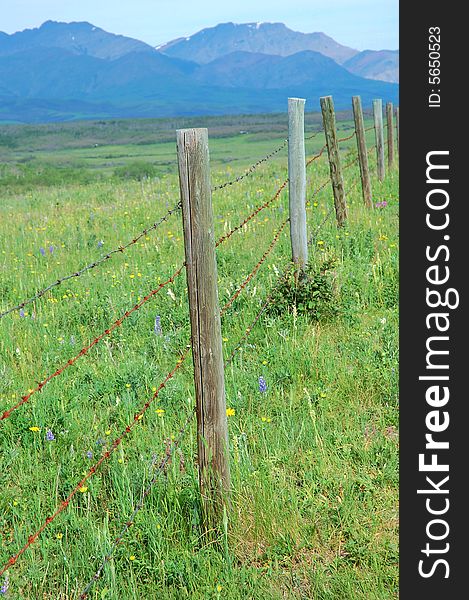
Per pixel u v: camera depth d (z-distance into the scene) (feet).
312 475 17.42
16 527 15.56
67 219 59.31
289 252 36.09
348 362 23.76
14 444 19.52
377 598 13.61
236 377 22.63
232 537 15.53
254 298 29.22
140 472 17.37
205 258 15.05
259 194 60.85
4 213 69.87
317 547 15.29
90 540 15.33
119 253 43.32
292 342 24.90
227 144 387.14
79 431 20.24
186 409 20.85
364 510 16.15
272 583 14.34
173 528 15.87
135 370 23.41
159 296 31.83
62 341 27.20
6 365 25.68
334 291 29.14
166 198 67.97
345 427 19.71
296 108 27.96
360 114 46.55
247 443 18.74
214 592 13.99
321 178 64.75
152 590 14.23
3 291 36.09
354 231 39.55
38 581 14.49
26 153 501.97
